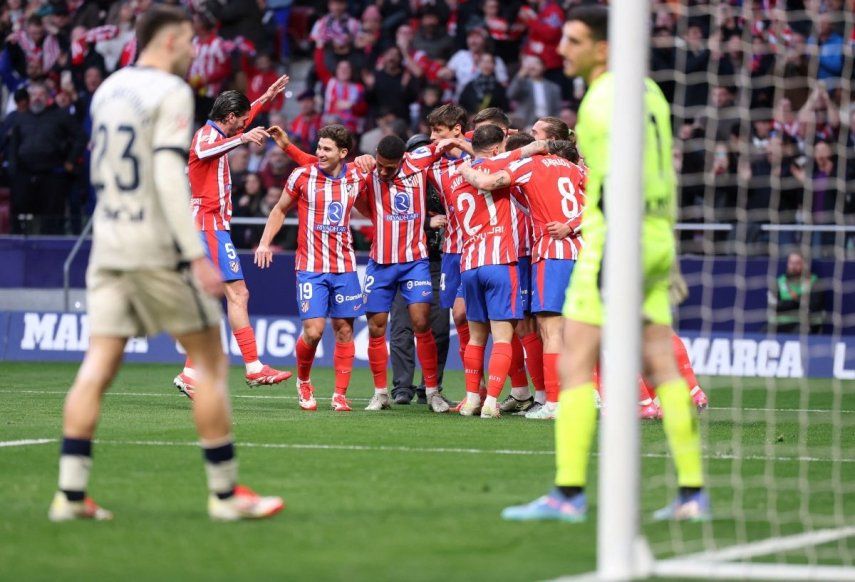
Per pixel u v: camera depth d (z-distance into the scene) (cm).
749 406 3997
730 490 2123
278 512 1811
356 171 3538
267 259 3591
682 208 5403
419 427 3075
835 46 5756
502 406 3666
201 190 3531
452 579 1391
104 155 1736
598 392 3553
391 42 6650
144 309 1741
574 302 1823
